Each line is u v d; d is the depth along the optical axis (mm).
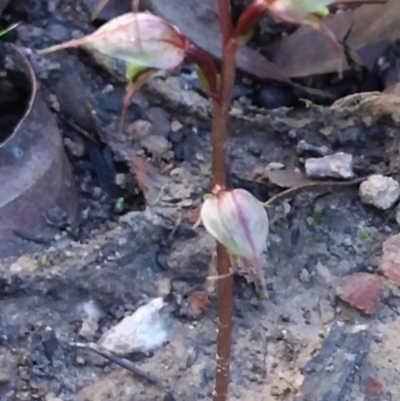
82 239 210
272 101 239
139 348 194
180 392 189
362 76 242
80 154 226
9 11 236
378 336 199
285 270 210
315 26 127
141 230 206
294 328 201
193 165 224
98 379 190
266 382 192
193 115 229
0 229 198
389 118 227
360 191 219
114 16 236
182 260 206
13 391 187
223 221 132
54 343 192
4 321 194
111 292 201
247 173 221
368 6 235
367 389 189
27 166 201
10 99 233
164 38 127
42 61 229
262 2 127
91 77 231
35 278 198
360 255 214
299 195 217
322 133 229
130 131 227
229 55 131
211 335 199
